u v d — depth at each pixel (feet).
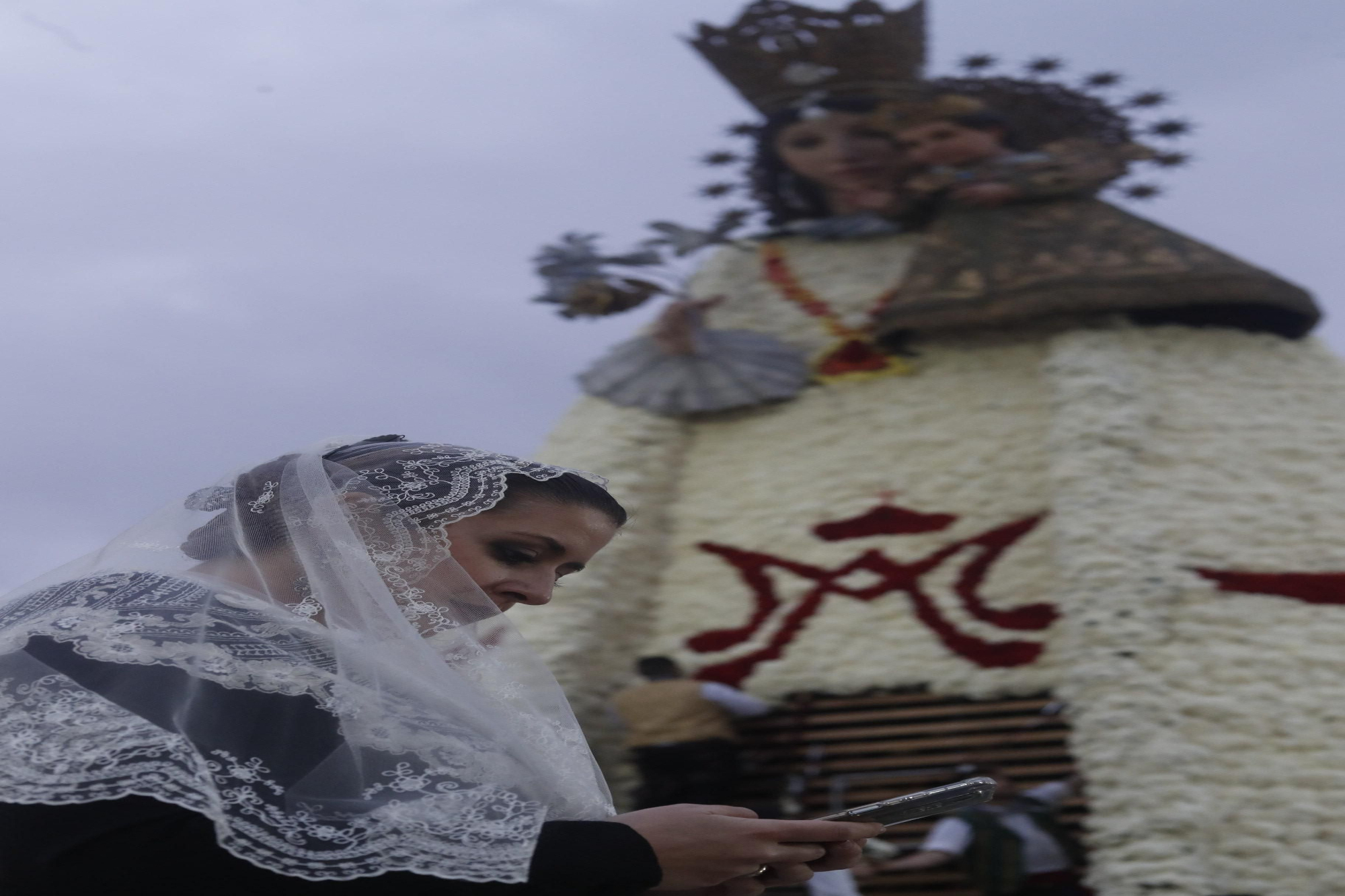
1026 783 20.04
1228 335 25.79
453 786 4.54
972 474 23.97
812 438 25.73
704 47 29.25
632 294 27.40
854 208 29.60
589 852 4.58
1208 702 18.97
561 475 5.68
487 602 5.27
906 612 22.29
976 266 26.68
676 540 25.00
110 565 5.23
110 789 4.19
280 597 5.04
